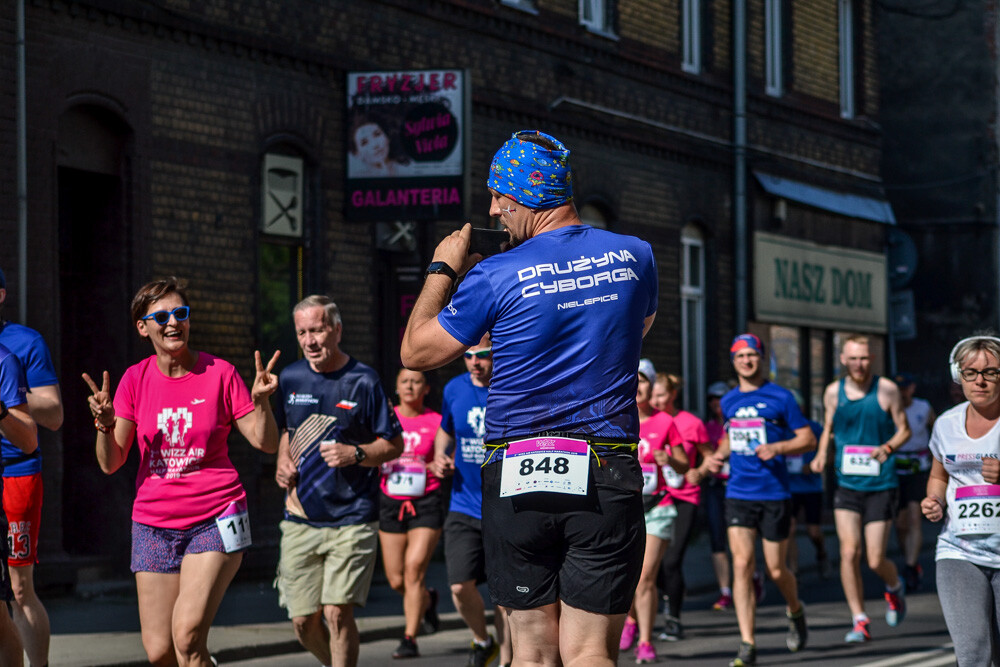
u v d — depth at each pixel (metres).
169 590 8.71
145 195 18.11
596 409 5.79
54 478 16.98
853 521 15.51
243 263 19.50
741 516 13.89
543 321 5.76
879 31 39.81
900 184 40.47
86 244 18.14
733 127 30.78
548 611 5.89
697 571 22.67
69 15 17.16
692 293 29.80
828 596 19.86
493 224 23.83
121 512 18.08
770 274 31.66
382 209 20.69
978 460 8.60
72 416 18.16
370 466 10.46
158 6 18.20
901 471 20.88
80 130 17.62
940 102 40.09
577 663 5.71
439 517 14.33
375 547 10.58
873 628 16.38
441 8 22.92
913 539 20.55
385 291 22.73
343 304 21.11
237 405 8.76
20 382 8.84
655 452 13.84
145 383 8.78
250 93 19.66
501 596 5.92
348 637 10.45
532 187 5.95
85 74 17.34
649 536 13.89
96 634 14.63
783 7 32.88
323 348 10.48
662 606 19.11
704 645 15.12
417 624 14.26
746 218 31.00
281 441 10.63
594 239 5.92
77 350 18.16
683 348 29.36
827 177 34.16
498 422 5.87
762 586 18.92
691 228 29.95
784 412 13.98
